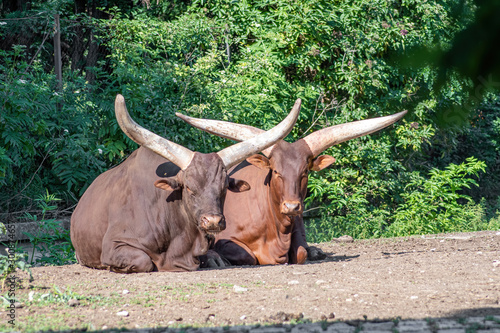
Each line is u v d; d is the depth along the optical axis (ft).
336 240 84.89
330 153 108.58
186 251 52.54
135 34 94.94
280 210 55.11
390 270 48.88
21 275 48.75
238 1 106.22
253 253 59.31
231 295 39.17
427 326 29.37
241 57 106.22
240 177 62.18
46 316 33.78
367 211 110.52
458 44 17.34
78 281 46.26
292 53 108.78
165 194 52.85
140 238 51.90
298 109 54.85
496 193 150.61
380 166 112.47
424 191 114.83
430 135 118.01
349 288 40.73
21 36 93.56
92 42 103.09
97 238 54.44
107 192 55.72
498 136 151.23
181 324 31.50
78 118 82.07
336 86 114.83
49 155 82.89
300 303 36.11
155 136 52.24
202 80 93.25
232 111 92.63
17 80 73.51
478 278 43.86
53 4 95.14
